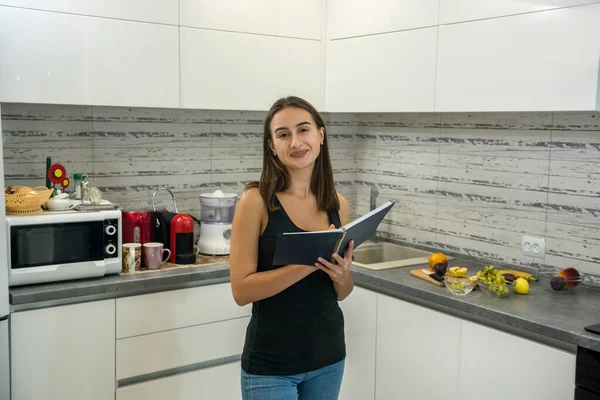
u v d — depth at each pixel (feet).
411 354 8.85
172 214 10.23
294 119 6.10
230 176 11.78
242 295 6.16
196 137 11.32
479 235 10.39
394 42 9.96
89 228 8.82
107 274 9.18
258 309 6.30
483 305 7.83
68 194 9.82
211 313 9.75
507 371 7.62
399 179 11.85
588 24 7.44
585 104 7.55
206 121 11.39
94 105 9.41
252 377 6.27
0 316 7.89
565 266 9.16
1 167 7.81
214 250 10.53
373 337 9.48
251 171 12.03
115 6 9.22
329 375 6.42
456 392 8.24
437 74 9.30
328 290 6.36
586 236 8.87
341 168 12.66
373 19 10.30
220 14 10.11
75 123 10.18
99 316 8.76
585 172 8.82
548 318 7.32
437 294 8.34
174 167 11.15
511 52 8.29
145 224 9.96
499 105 8.50
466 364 8.09
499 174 10.00
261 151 12.09
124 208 10.74
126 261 9.41
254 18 10.44
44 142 9.96
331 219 6.58
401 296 9.14
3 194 7.84
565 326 7.02
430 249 11.28
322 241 5.68
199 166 11.41
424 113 11.21
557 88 7.81
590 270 8.84
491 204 10.16
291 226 6.25
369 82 10.47
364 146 12.62
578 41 7.55
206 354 9.77
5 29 8.46
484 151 10.20
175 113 11.06
